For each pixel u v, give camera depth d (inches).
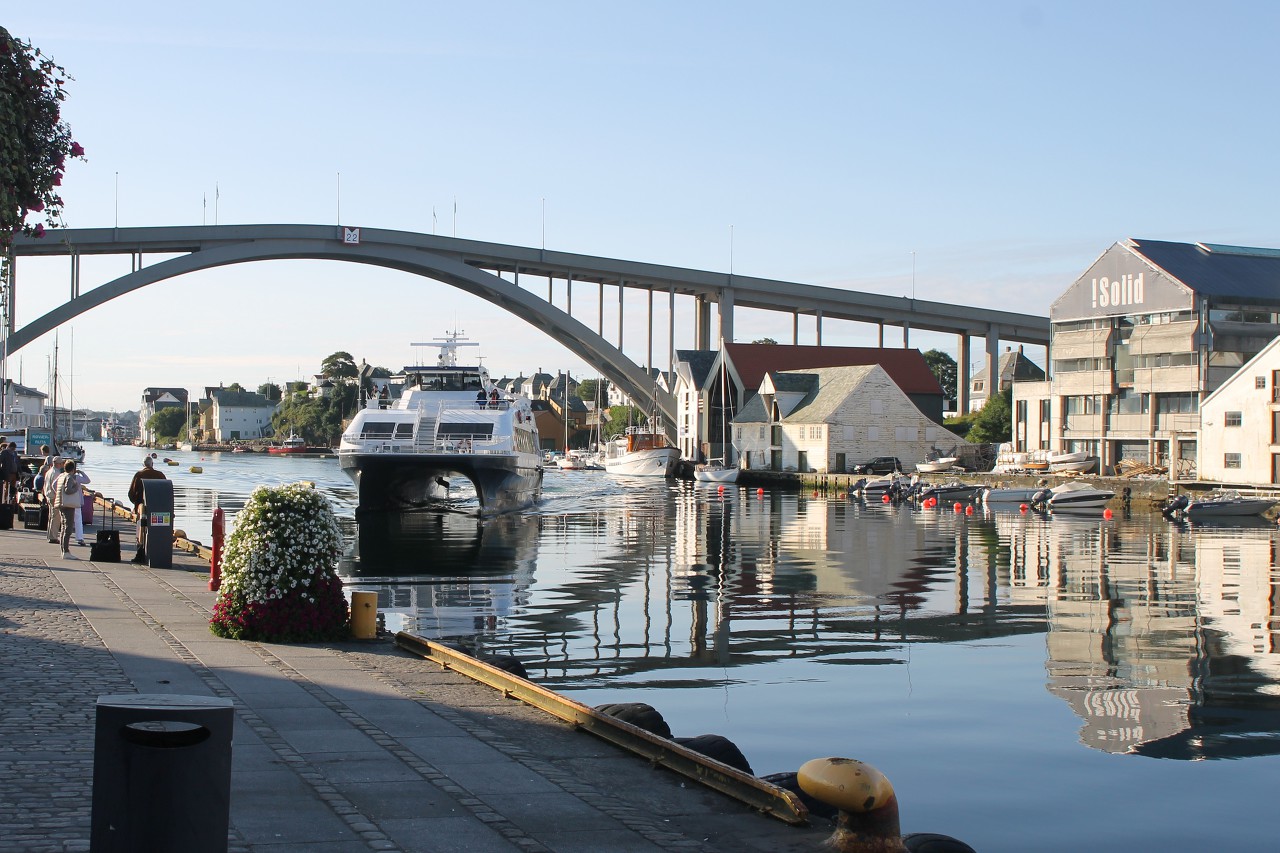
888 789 256.1
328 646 553.9
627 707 401.4
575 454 4729.3
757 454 3444.9
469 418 1806.1
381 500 1871.3
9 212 469.7
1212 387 2475.4
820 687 606.2
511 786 318.7
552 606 898.1
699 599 941.2
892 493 2455.7
